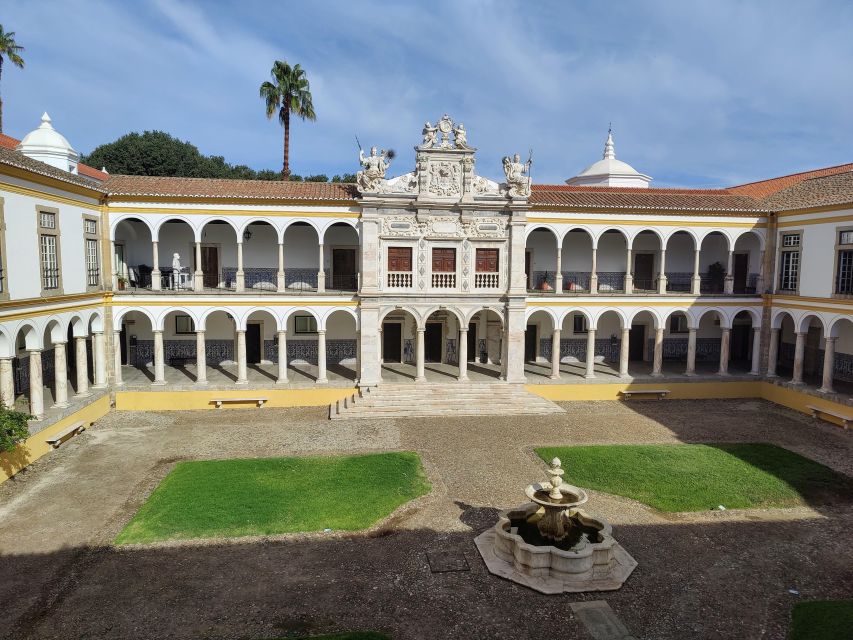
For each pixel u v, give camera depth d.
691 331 33.50
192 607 13.06
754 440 25.66
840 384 31.42
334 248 35.12
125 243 33.12
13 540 16.05
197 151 59.31
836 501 19.16
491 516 17.75
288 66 48.06
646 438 25.84
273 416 28.62
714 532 16.92
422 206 30.77
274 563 14.96
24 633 12.12
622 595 13.74
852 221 27.98
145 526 16.80
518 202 31.17
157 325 29.53
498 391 31.11
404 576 14.43
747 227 33.19
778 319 32.91
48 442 22.73
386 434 25.86
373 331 30.81
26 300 21.62
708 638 12.27
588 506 18.56
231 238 34.28
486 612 13.04
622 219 32.66
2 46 42.56
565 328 37.59
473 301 31.53
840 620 12.83
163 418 28.08
